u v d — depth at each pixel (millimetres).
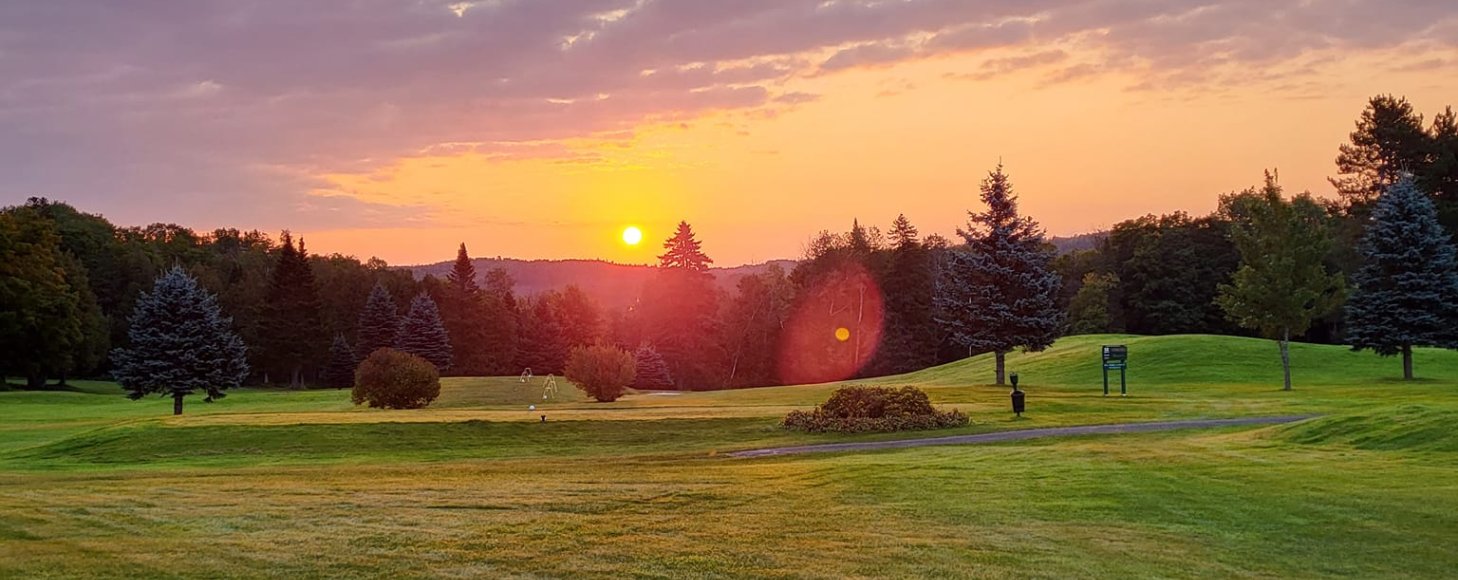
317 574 9859
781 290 100875
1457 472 15906
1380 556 10836
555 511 13633
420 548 11094
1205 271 85062
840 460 19875
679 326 101750
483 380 61281
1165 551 11062
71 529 12172
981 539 11672
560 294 123188
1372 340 45906
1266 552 11039
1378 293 45812
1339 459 17812
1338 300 40594
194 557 10570
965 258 47781
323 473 18938
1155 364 53281
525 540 11578
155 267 93562
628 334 109875
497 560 10523
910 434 25172
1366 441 19359
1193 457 18719
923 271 95812
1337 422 21109
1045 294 47062
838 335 97625
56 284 65750
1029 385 48844
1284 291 39531
